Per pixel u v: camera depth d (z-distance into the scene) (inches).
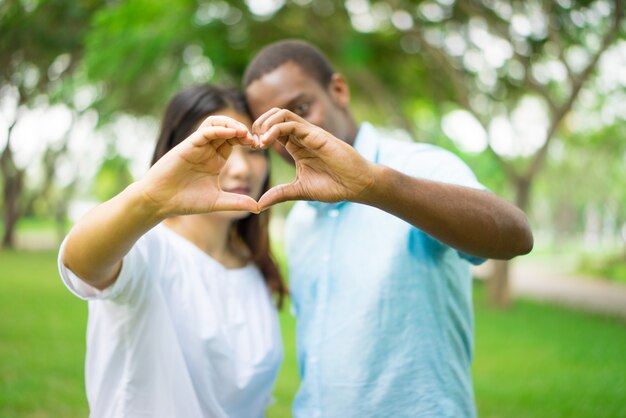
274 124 53.8
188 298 77.9
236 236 95.0
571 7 360.5
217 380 78.3
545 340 323.6
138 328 70.9
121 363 72.3
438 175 75.0
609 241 1797.5
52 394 199.5
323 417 78.5
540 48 399.2
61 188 952.3
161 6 349.1
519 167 673.6
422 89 496.1
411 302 75.7
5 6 474.3
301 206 90.6
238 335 82.6
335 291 80.0
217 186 55.6
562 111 406.3
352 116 96.3
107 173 831.7
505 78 455.5
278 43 91.4
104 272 60.6
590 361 277.0
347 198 55.2
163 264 77.5
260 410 85.3
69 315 339.9
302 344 85.9
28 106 629.6
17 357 245.9
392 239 76.8
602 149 922.7
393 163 82.2
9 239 825.5
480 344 311.4
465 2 382.9
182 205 54.4
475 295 525.3
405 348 75.3
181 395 72.4
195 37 366.6
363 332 76.1
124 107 557.3
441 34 426.9
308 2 402.6
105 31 349.4
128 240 57.0
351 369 76.3
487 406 206.5
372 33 420.5
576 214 1961.1
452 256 79.2
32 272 541.6
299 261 87.9
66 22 494.0
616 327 382.0
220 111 88.7
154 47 348.2
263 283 95.3
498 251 61.9
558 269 992.9
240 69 388.8
